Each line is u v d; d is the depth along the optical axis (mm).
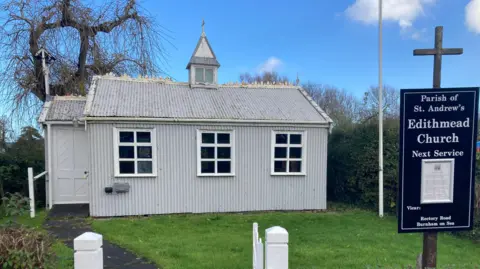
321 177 10883
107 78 11258
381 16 10094
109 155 9281
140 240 6898
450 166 3908
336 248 6617
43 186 11664
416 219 3928
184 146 9844
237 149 10219
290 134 10648
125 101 10078
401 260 5879
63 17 13656
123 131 9414
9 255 4102
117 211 9328
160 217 9359
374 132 11617
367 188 11445
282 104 11438
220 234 7555
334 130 13508
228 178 10180
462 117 3875
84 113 9047
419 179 3910
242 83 12445
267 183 10461
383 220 9711
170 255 5945
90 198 9117
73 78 14539
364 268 5426
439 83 4008
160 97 10734
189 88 11719
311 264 5656
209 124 9984
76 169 10281
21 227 4625
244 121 10109
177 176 9797
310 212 10641
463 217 3943
